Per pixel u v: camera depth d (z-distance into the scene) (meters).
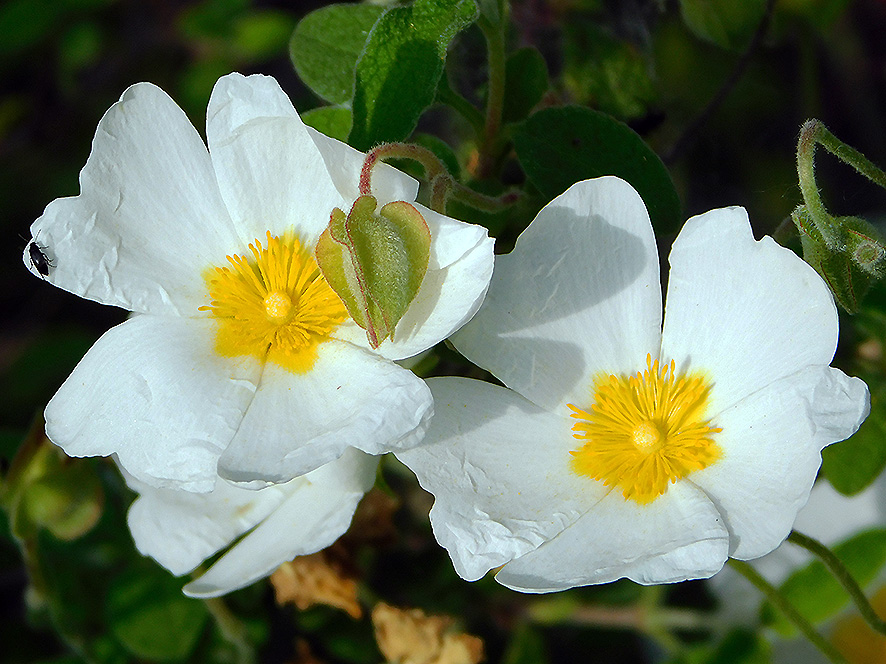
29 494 0.28
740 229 0.25
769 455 0.25
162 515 0.27
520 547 0.25
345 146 0.25
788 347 0.25
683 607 0.32
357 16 0.28
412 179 0.25
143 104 0.26
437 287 0.25
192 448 0.25
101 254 0.26
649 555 0.25
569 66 0.31
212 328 0.26
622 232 0.25
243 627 0.30
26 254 0.25
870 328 0.29
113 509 0.31
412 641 0.28
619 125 0.27
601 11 0.32
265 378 0.25
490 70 0.27
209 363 0.26
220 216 0.26
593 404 0.26
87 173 0.25
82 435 0.25
